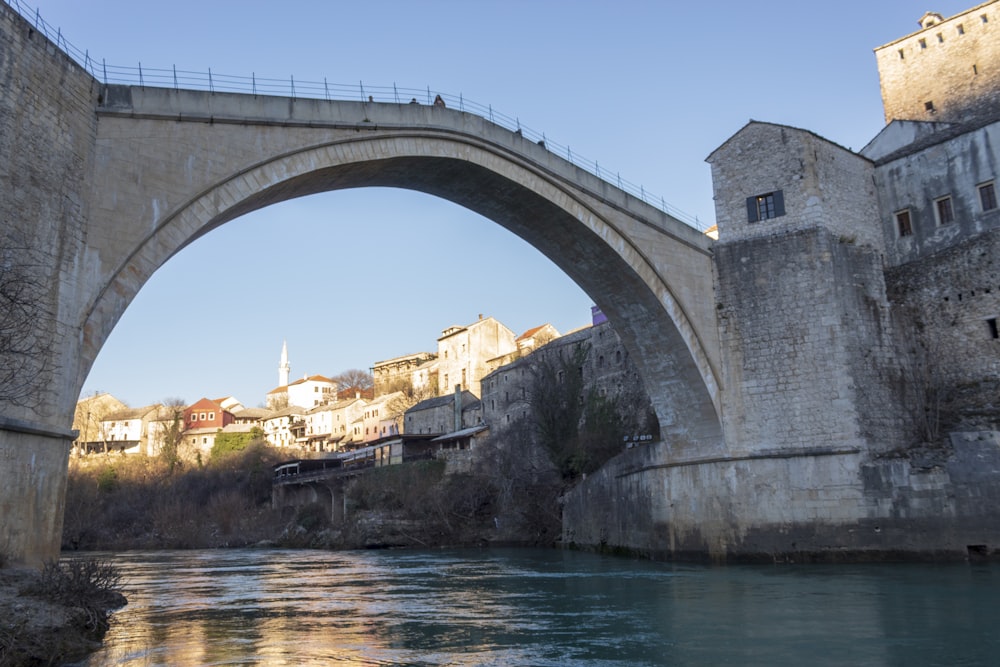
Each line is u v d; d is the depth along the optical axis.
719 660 13.54
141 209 19.06
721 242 31.48
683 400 31.19
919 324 29.94
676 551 30.61
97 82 18.91
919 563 25.42
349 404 118.19
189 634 16.64
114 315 18.39
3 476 15.39
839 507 27.06
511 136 27.52
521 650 14.59
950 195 30.89
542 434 57.31
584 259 30.83
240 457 100.69
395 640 15.76
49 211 17.08
